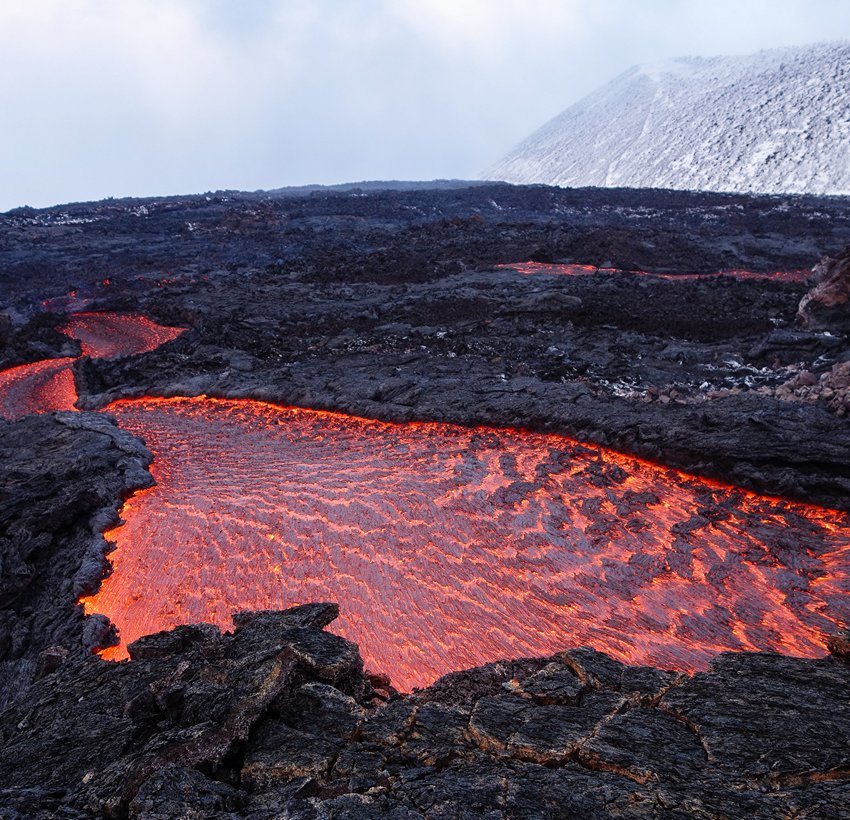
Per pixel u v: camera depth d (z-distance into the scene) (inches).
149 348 1770.4
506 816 183.3
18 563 652.1
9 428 1084.5
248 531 726.5
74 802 213.9
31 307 2268.7
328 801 195.6
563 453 858.8
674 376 1126.4
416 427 1009.5
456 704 254.4
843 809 171.3
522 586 587.5
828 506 673.6
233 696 249.8
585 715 227.9
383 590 596.1
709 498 719.1
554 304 1601.9
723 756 198.5
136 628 571.2
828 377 932.0
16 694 493.0
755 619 518.3
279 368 1386.6
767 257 2391.7
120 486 838.5
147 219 3860.7
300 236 3152.1
